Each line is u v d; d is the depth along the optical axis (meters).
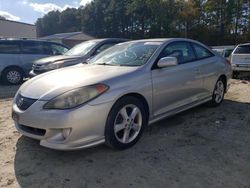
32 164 3.68
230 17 53.25
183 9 54.03
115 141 3.86
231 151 3.99
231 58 11.65
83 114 3.48
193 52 5.50
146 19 66.25
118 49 5.23
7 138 4.54
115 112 3.79
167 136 4.53
